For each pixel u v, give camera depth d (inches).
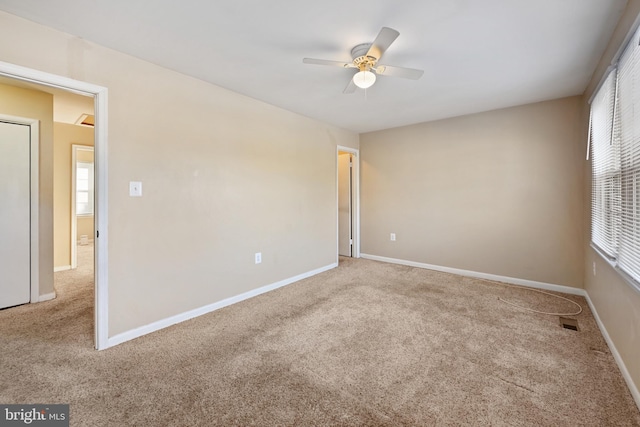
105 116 83.5
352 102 133.3
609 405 60.8
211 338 90.1
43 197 122.5
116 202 86.0
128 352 81.7
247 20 71.9
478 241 154.8
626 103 70.4
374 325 98.8
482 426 55.6
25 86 116.2
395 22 72.7
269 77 105.3
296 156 150.2
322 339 89.4
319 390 65.9
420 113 152.0
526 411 59.3
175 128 100.0
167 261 98.5
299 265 153.3
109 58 84.5
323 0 64.3
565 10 67.9
